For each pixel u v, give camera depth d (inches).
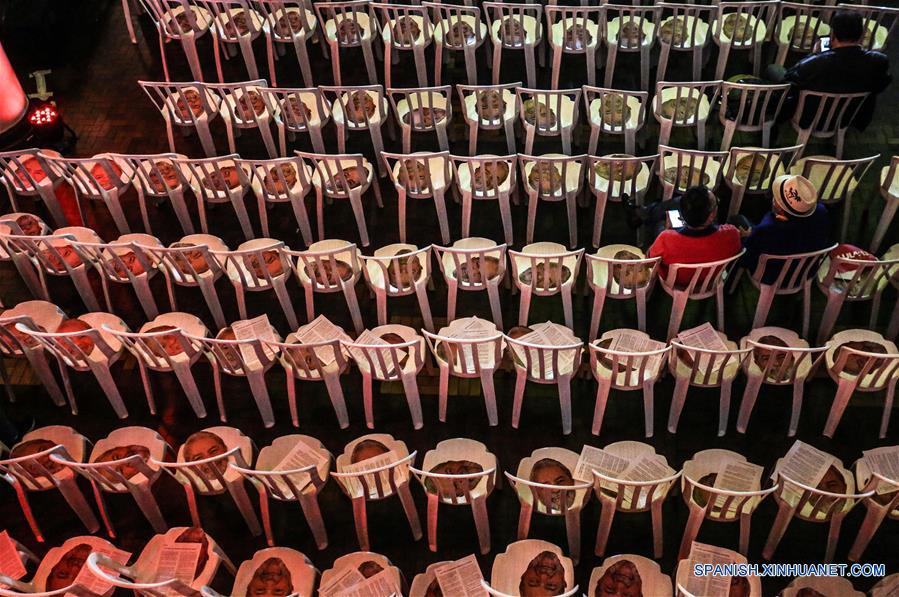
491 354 265.0
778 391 277.6
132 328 306.2
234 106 345.1
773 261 264.1
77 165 322.7
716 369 256.4
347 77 382.0
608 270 261.9
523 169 303.6
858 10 329.4
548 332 265.3
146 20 415.2
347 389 288.4
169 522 264.4
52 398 289.7
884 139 338.6
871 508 231.8
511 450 270.1
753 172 293.6
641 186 297.3
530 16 378.3
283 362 266.4
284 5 371.2
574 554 244.4
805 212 252.5
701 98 316.8
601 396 261.1
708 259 254.8
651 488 226.1
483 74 376.5
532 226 309.0
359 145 354.6
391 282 284.0
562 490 224.5
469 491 236.7
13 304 317.4
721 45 342.3
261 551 236.7
